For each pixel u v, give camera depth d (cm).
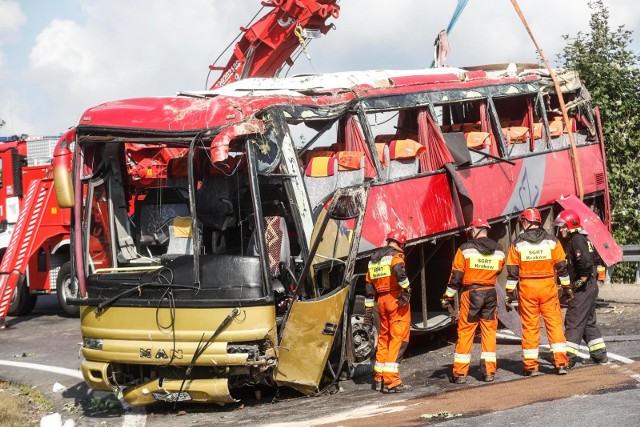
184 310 977
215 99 1035
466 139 1437
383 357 1065
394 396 1020
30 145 2047
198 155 1138
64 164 1080
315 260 1047
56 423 941
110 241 1130
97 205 1127
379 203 1173
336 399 1031
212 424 940
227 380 984
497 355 1260
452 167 1298
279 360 1002
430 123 1322
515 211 1495
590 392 897
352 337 1134
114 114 1063
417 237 1233
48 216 1864
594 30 2161
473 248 1073
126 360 1005
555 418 776
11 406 1059
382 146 1228
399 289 1055
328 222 1077
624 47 2147
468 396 959
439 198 1293
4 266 1817
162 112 1041
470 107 1577
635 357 1160
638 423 727
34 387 1233
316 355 1010
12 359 1461
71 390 1211
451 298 1090
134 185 1252
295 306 1009
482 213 1402
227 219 1084
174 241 1091
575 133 1772
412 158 1269
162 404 1091
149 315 997
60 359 1440
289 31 1805
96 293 1043
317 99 1133
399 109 1266
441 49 1675
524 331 1094
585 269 1119
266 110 1034
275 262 1030
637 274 1981
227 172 1079
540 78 1662
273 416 952
